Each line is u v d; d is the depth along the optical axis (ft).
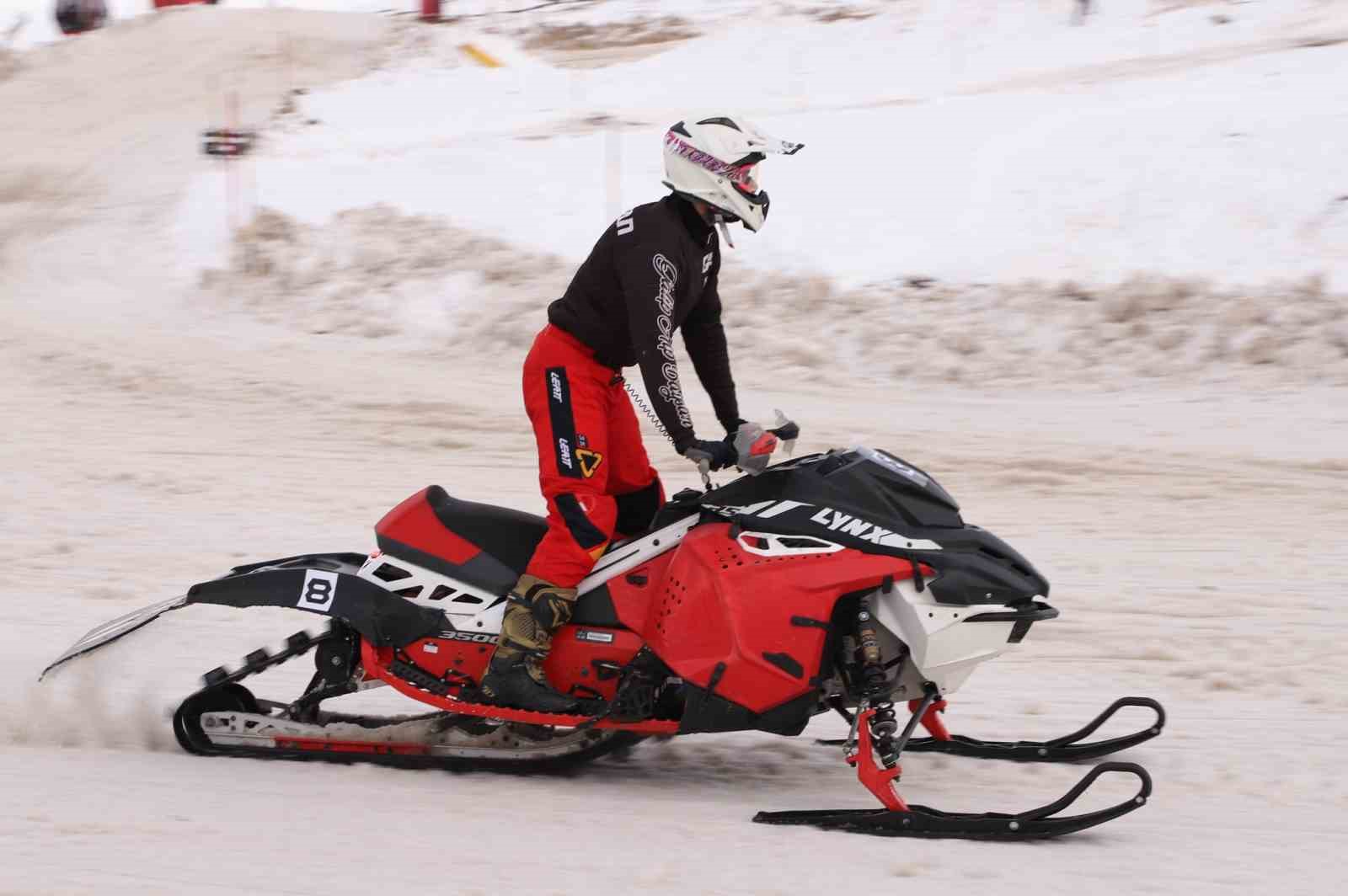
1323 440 38.63
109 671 21.39
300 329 60.59
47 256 77.20
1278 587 25.90
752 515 16.12
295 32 132.46
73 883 12.89
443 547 17.52
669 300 15.97
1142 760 17.57
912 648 15.58
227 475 35.96
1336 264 52.16
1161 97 70.85
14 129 107.55
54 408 45.16
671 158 16.20
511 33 129.90
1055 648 22.65
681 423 15.81
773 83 96.27
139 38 131.54
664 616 16.19
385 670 17.31
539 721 16.60
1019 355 49.26
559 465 16.48
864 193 66.49
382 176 80.89
